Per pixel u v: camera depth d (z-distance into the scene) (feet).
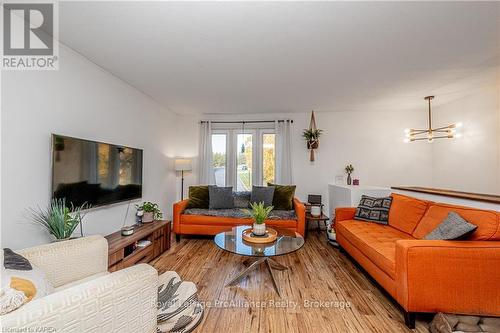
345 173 14.51
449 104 12.50
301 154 14.89
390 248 6.83
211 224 11.56
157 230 9.59
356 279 7.77
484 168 10.48
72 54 7.15
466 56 7.45
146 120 11.62
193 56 7.55
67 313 2.78
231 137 15.44
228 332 5.22
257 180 15.16
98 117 8.29
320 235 13.05
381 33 6.19
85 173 7.32
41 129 6.12
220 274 8.05
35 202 5.90
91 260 5.05
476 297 5.15
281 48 7.00
